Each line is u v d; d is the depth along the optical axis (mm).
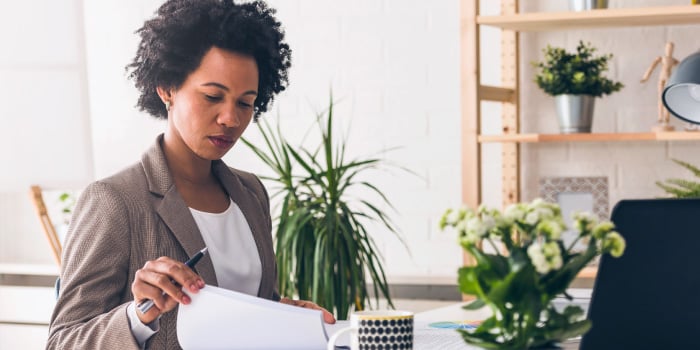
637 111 3172
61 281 1617
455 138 3338
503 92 3158
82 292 1563
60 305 1573
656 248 1193
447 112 3348
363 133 3438
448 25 3340
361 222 3434
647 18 2906
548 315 1169
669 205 1196
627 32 3174
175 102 1759
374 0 3416
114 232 1603
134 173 1705
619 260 1190
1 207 4109
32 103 3855
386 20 3406
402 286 3396
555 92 3020
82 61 3814
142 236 1639
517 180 3215
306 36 3496
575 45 3229
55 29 3820
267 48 1839
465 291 1171
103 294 1574
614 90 3014
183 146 1779
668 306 1194
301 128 3506
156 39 1754
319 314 1387
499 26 3090
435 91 3359
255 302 1392
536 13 2936
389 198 3408
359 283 2818
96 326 1498
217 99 1726
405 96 3391
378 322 1312
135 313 1468
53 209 4059
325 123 3475
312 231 2865
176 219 1676
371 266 2885
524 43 3273
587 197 3111
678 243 1193
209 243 1757
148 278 1435
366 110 3434
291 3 3508
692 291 1188
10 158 3883
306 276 2822
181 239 1664
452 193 3346
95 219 1610
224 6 1750
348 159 3453
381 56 3414
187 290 1419
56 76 3828
